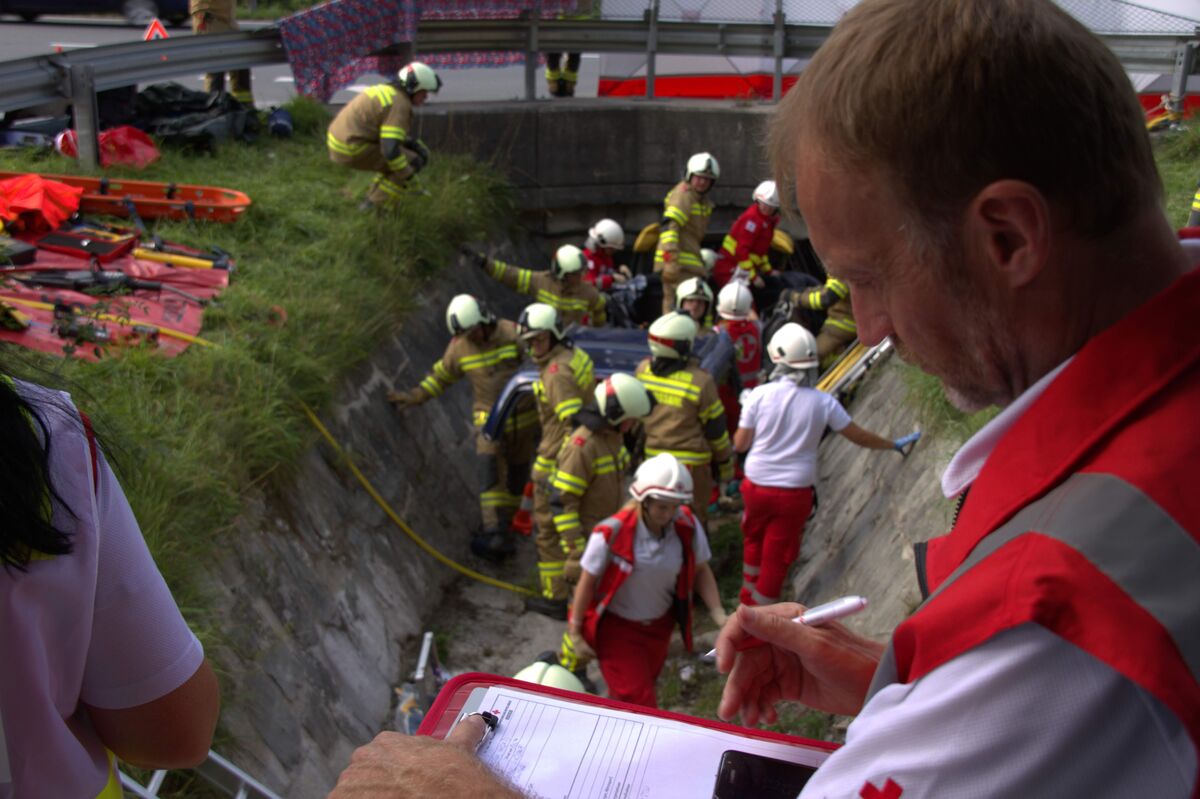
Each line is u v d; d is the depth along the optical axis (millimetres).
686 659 6895
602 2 12578
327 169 10234
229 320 6848
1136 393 780
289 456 6164
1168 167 9055
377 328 8062
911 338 904
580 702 1210
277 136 10820
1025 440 826
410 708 5758
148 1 17109
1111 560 719
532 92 12727
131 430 5203
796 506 6406
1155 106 10781
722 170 12414
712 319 10867
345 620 6090
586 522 6723
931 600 823
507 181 12023
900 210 832
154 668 1266
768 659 1395
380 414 7789
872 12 844
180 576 4703
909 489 6133
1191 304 786
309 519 6262
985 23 779
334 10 11047
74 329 6000
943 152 789
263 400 6227
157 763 1356
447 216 10141
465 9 12188
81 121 8859
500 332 8023
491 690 1233
